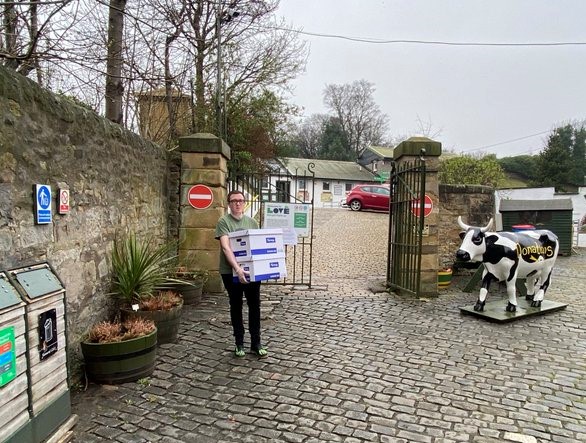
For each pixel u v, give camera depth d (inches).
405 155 279.1
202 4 463.5
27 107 119.0
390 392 141.9
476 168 872.9
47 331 100.7
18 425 89.9
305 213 293.3
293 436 115.6
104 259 175.0
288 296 272.4
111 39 255.8
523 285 279.7
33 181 121.9
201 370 157.2
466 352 178.4
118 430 117.4
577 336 199.8
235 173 307.9
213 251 275.4
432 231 274.5
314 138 2149.4
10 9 176.7
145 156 231.6
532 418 127.0
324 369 159.6
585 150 1504.7
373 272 368.5
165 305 183.3
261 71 558.6
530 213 500.4
